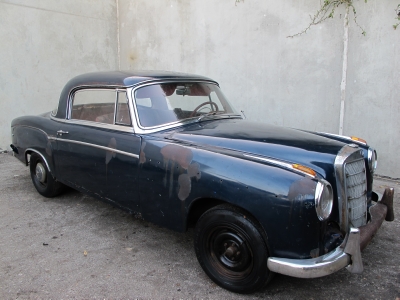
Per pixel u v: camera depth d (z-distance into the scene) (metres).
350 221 2.62
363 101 5.50
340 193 2.52
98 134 3.52
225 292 2.68
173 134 3.14
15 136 4.95
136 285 2.77
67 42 8.11
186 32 7.51
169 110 3.40
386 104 5.31
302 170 2.39
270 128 3.32
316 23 5.70
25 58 7.45
